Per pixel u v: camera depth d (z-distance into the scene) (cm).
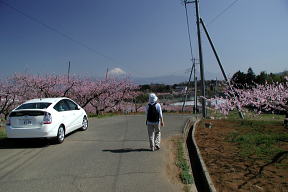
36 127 791
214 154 666
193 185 497
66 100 997
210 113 1781
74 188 480
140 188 480
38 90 2166
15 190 476
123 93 2998
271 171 520
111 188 479
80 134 1023
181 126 1248
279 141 780
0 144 862
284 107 855
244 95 1039
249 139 811
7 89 1966
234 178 492
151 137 741
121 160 651
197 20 1720
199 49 1720
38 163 640
